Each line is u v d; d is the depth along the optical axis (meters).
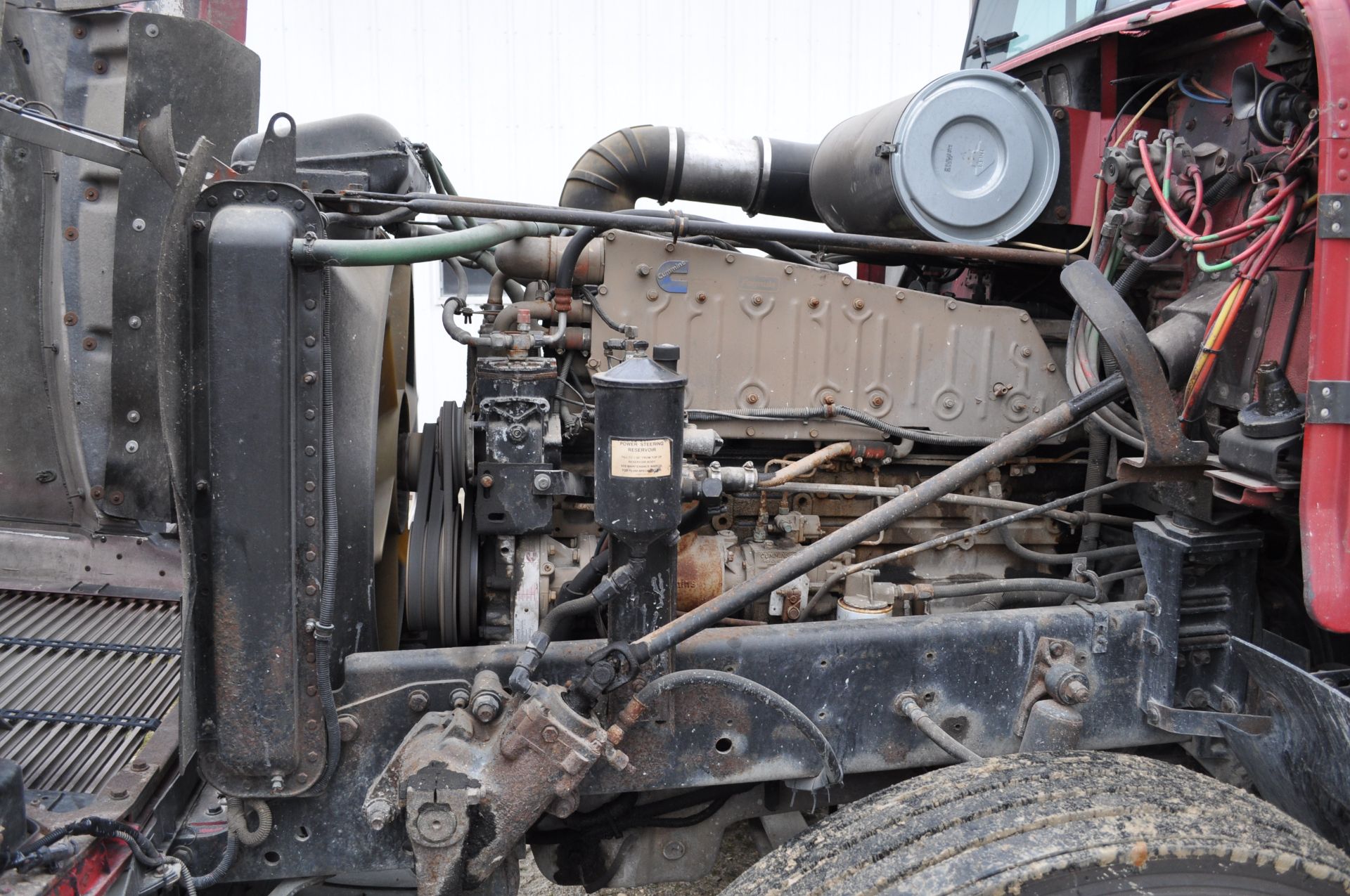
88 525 2.26
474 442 2.20
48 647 2.05
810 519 2.39
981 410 2.43
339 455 1.83
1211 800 1.64
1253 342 1.97
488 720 1.63
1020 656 1.98
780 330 2.33
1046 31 3.15
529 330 2.18
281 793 1.66
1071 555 2.43
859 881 1.52
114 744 1.79
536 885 2.90
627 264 2.27
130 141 1.94
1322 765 1.77
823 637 1.89
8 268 2.09
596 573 1.94
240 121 2.17
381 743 1.75
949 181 2.34
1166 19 2.12
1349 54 1.61
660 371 1.64
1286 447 1.72
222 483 1.54
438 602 2.13
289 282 1.53
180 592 2.28
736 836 3.11
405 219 2.10
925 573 2.51
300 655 1.63
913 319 2.37
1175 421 1.76
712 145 3.06
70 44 2.15
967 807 1.61
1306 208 1.78
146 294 2.01
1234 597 2.06
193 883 1.61
